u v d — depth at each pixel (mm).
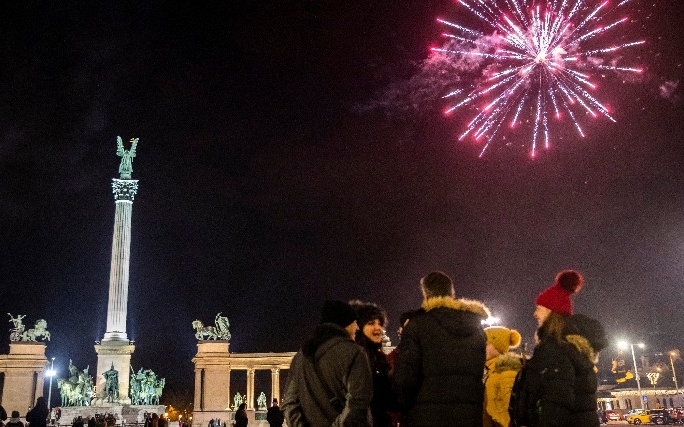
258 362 88375
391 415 10398
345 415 8391
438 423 8688
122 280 91125
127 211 94938
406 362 9008
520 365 10414
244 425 40250
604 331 9133
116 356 87125
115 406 80562
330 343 8969
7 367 85062
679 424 63656
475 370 9008
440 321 9117
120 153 98875
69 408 79875
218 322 89938
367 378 8641
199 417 84562
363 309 10766
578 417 8562
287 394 9586
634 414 69562
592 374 8758
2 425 29078
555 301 9000
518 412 9102
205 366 87125
